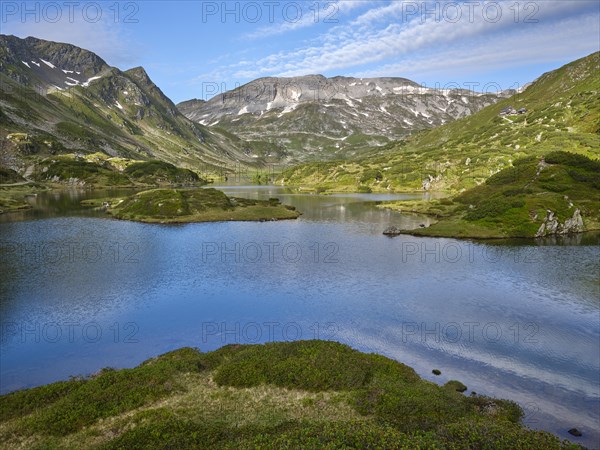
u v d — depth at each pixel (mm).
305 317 50625
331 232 112000
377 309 53281
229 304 55406
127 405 28516
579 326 47531
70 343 43375
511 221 107562
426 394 30359
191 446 23125
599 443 26578
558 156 141750
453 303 55406
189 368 34812
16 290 60469
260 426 25828
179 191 164125
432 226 113875
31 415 27984
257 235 107062
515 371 37125
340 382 32188
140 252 85938
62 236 102250
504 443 21891
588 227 109062
